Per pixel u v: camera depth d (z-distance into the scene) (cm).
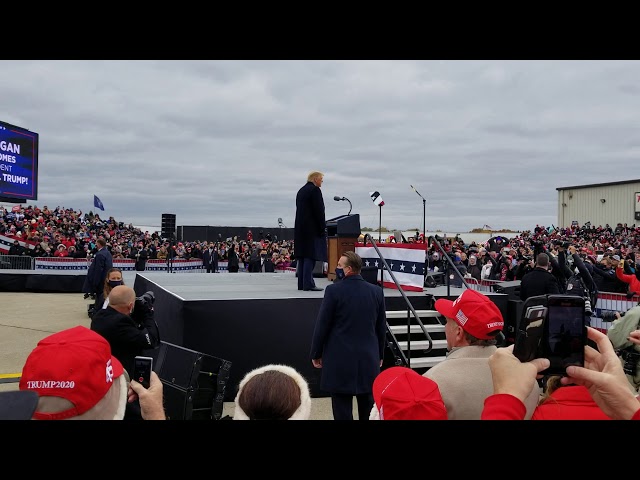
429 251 1662
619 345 443
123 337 414
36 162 3284
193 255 3086
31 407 142
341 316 461
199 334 643
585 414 185
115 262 2538
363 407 474
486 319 245
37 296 1853
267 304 675
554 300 164
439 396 190
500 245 2528
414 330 746
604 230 4894
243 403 174
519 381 158
